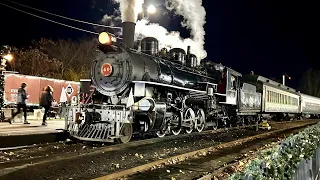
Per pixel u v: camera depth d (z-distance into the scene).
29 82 18.53
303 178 4.77
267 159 3.96
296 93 34.59
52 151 7.93
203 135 12.71
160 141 10.34
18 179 5.21
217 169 6.38
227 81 15.62
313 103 42.97
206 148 9.05
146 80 10.53
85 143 9.31
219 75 16.47
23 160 6.58
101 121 9.19
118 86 10.11
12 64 30.05
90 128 9.34
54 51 36.91
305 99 38.34
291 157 4.69
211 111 14.86
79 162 6.64
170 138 11.16
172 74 12.18
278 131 16.62
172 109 12.07
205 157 8.12
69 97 20.88
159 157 7.55
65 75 32.31
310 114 44.78
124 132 9.20
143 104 9.84
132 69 10.04
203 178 5.51
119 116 8.98
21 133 9.54
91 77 10.74
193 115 13.08
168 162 7.12
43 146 8.63
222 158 8.06
